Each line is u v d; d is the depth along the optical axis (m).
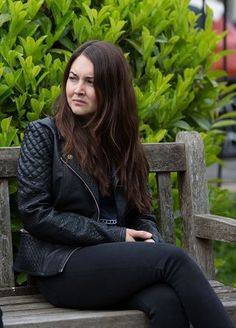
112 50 7.55
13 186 8.10
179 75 8.79
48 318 6.93
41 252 7.33
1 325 6.67
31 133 7.48
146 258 7.04
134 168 7.69
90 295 7.17
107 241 7.30
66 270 7.20
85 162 7.43
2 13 8.22
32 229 7.30
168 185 8.38
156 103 8.59
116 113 7.55
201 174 8.38
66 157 7.43
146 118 8.67
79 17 8.62
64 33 8.46
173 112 8.74
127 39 8.70
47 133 7.47
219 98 10.35
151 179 8.61
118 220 7.61
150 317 6.96
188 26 9.33
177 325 6.89
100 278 7.12
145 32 8.57
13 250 8.38
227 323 6.88
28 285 7.86
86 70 7.46
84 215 7.46
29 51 8.13
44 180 7.36
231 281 12.05
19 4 8.09
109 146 7.58
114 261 7.09
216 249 13.17
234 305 7.30
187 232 8.38
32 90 8.20
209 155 9.31
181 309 6.93
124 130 7.62
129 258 7.07
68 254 7.24
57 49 8.44
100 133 7.53
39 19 8.35
